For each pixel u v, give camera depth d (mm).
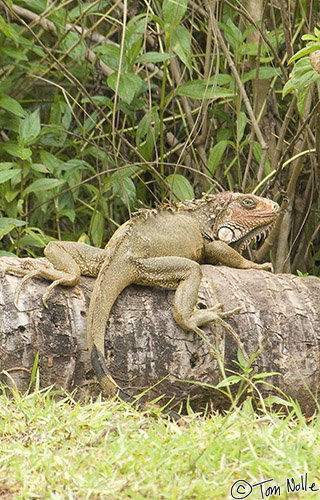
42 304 7043
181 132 12227
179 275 7375
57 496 5113
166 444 5844
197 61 11953
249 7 11062
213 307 7316
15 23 11789
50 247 7367
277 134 11422
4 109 11398
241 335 7320
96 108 11000
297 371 7359
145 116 10438
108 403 6617
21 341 6902
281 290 7668
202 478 5316
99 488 5191
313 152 10516
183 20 11164
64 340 7012
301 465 5484
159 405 7160
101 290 7047
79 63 11500
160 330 7199
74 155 12414
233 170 11695
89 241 11008
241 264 8219
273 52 10086
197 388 7184
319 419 6555
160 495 5117
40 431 6109
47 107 12641
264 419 6371
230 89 11016
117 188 10500
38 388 6746
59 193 10641
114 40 12883
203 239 8297
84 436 6043
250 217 8406
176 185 10250
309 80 8258
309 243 11477
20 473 5383
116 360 7059
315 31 8156
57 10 10680
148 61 9930
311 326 7504
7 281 7129
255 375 6945
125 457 5562
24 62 11711
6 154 11250
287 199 10102
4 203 10531
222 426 6129
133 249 7367
